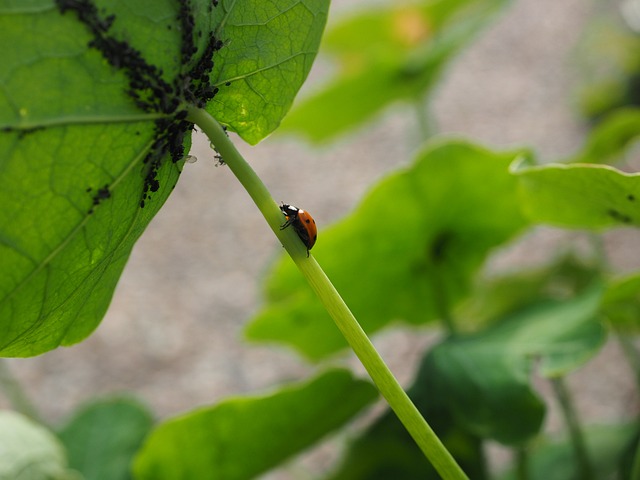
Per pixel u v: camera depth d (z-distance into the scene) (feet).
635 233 2.10
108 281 0.53
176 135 0.49
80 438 0.80
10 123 0.44
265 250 2.61
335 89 1.13
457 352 0.72
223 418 0.64
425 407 0.71
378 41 1.39
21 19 0.44
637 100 2.56
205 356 2.15
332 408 0.64
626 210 0.57
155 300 2.42
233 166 0.49
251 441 0.65
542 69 3.22
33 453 0.66
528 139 2.80
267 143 3.15
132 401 0.83
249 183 0.49
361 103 1.19
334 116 1.22
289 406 0.63
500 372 0.68
